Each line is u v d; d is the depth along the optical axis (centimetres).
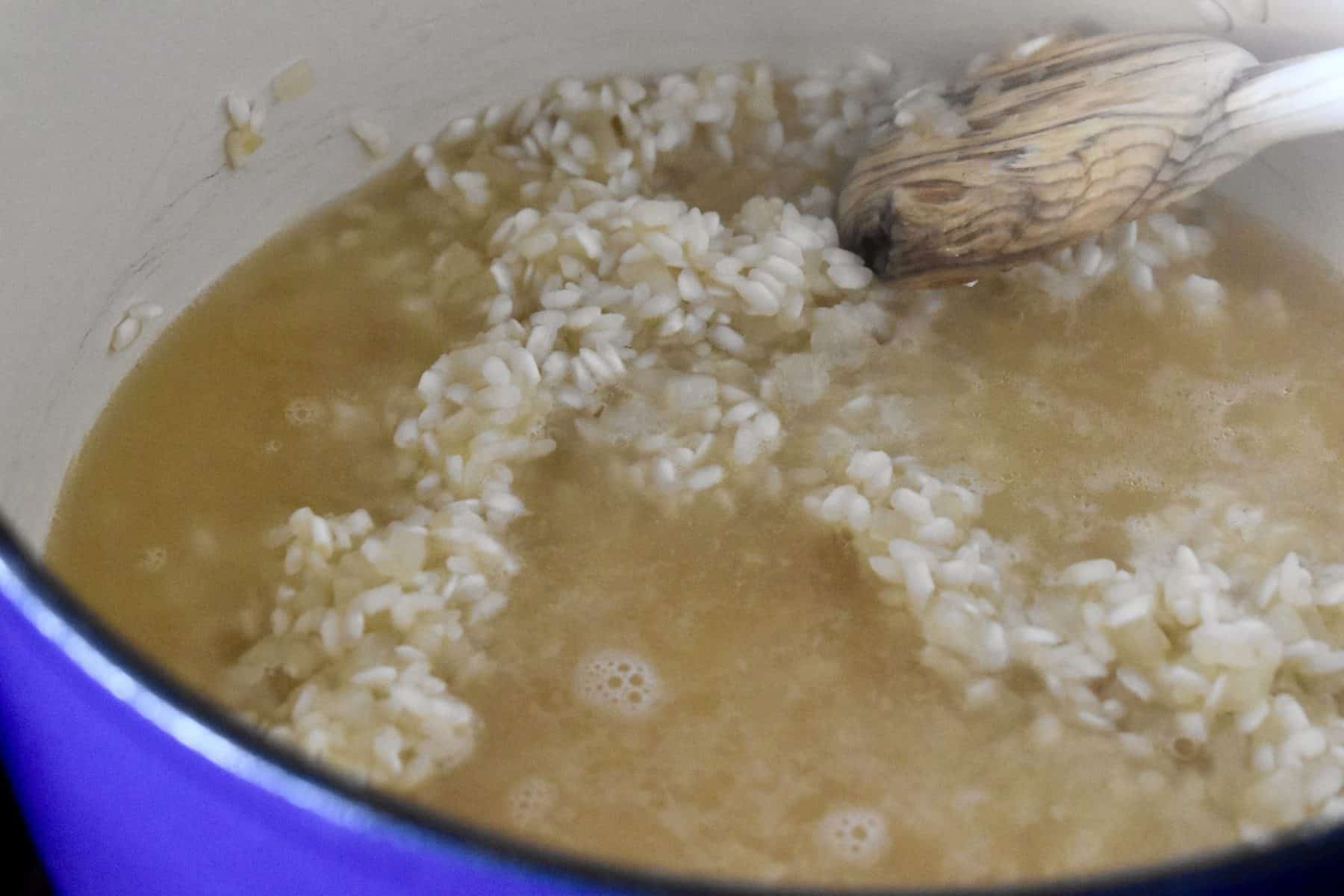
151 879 39
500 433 47
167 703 36
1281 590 45
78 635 36
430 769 43
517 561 46
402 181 51
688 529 46
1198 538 47
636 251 49
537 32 51
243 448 47
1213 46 48
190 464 47
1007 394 48
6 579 36
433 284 49
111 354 48
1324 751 44
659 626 45
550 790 43
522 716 44
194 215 48
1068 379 49
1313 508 47
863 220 49
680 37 52
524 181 51
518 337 48
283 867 37
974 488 47
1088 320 50
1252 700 44
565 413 48
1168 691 44
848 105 52
